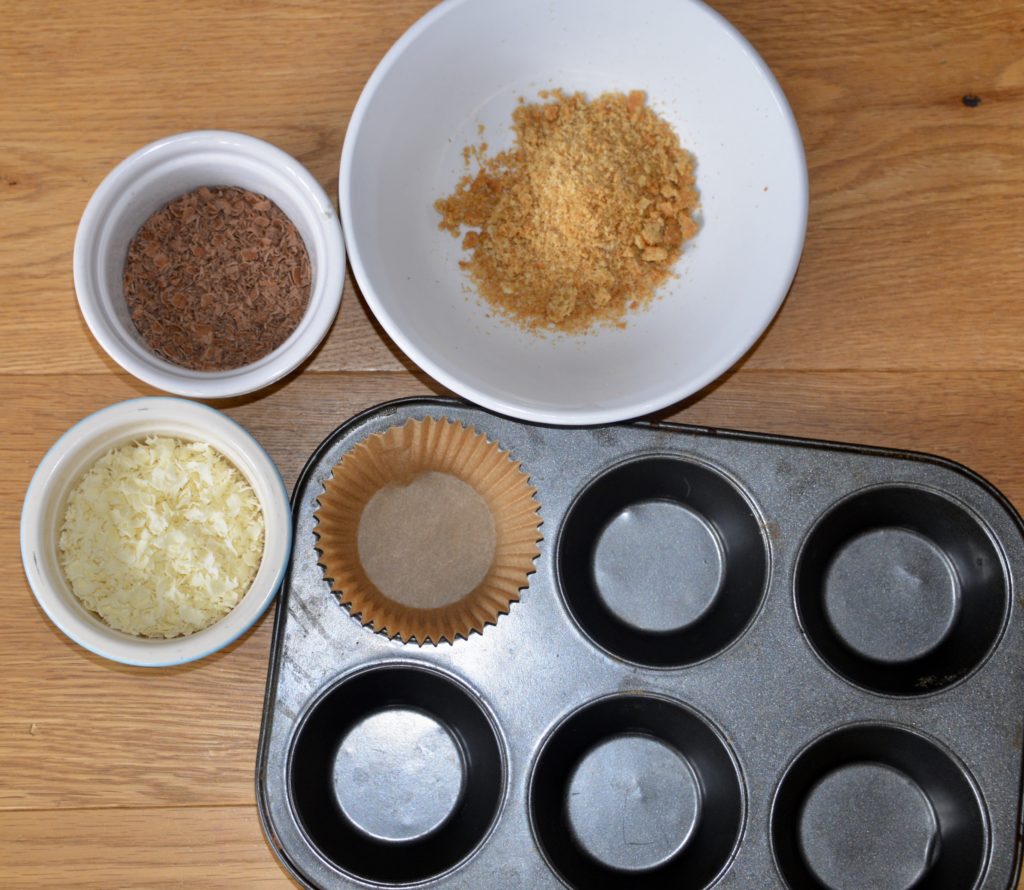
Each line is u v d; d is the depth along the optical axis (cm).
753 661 37
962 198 37
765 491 37
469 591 37
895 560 39
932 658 38
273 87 37
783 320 37
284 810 35
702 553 40
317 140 37
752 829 36
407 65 34
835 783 39
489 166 37
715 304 35
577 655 37
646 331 36
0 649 36
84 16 37
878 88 38
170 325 36
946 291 37
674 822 39
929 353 37
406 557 38
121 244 35
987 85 38
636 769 39
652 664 37
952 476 36
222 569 34
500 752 36
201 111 37
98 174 37
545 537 37
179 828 36
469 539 38
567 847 38
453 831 37
